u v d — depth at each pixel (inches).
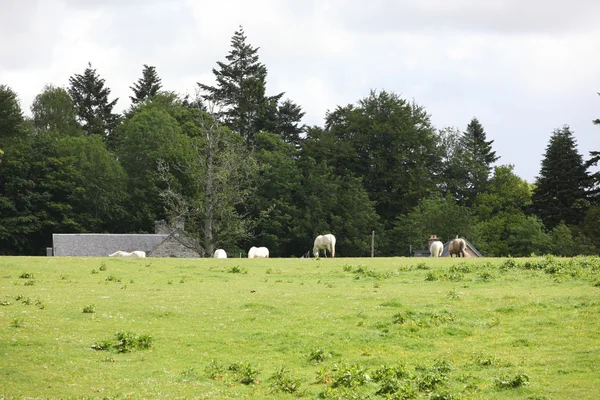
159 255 3577.8
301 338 1153.4
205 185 3673.7
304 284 1641.2
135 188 4793.3
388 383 919.7
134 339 1099.9
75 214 4586.6
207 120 4311.0
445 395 861.2
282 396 900.0
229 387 933.2
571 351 1061.1
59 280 1646.2
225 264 2005.4
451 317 1263.5
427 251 4082.2
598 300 1357.0
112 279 1673.2
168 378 960.3
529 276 1668.3
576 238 4581.7
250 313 1301.7
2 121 4512.8
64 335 1128.2
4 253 4475.9
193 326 1218.6
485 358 1036.5
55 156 4756.4
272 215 4800.7
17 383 912.9
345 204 4884.4
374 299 1412.4
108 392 892.0
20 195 4441.4
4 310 1261.1
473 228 4751.5
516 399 862.5
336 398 885.8
